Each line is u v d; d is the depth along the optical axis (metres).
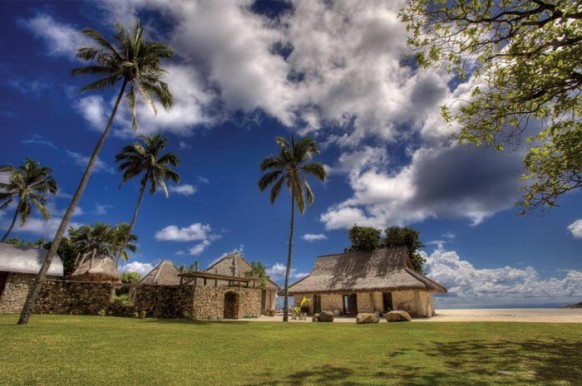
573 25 8.20
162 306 23.45
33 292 15.23
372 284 30.84
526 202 10.83
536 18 8.56
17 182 36.34
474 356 8.70
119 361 7.88
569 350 9.29
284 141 28.92
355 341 11.91
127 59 20.38
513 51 8.97
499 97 9.71
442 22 9.46
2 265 21.59
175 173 36.44
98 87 20.47
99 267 27.97
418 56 10.05
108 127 18.86
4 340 10.16
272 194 28.86
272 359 8.54
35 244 46.03
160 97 22.64
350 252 37.56
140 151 33.94
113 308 22.72
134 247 56.50
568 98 8.18
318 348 10.36
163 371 7.02
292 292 35.59
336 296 32.94
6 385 5.72
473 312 38.56
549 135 10.17
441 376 6.60
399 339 12.26
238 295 26.86
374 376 6.66
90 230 52.28
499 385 5.90
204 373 6.93
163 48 21.83
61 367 7.09
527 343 10.58
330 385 6.00
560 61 7.55
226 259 36.94
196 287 23.30
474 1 8.99
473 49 9.45
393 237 39.78
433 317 28.08
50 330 12.71
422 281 28.48
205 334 13.59
